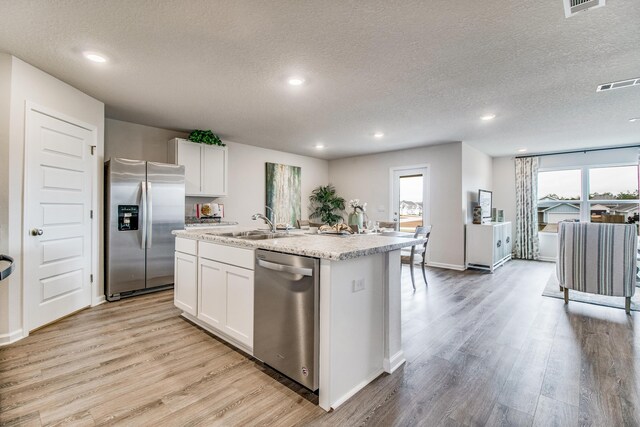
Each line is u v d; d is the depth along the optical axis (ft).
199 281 8.64
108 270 11.11
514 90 9.91
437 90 9.96
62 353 7.20
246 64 8.22
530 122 13.52
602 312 10.33
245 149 18.60
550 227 21.02
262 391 5.82
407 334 8.50
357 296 5.96
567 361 6.97
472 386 6.01
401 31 6.68
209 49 7.47
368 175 21.80
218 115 12.66
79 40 7.09
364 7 5.88
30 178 8.28
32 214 8.34
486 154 21.36
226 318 7.63
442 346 7.77
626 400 5.53
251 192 18.92
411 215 19.70
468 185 18.30
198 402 5.44
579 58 7.80
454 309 10.61
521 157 21.54
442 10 5.96
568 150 19.75
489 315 10.02
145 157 14.23
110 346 7.60
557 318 9.75
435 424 4.92
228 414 5.14
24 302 8.06
